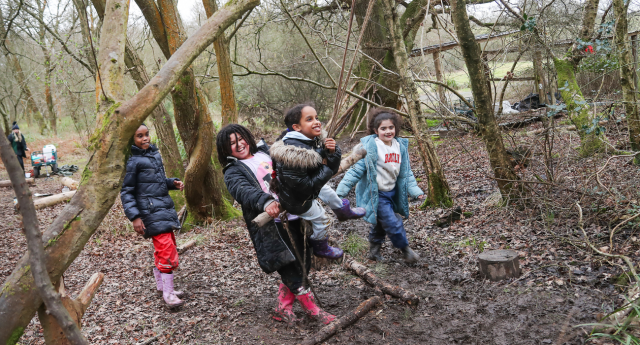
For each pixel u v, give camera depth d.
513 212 5.04
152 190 3.86
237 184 3.02
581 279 3.41
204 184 6.94
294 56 16.50
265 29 15.68
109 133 1.90
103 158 1.89
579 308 3.05
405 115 7.94
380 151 4.17
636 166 5.20
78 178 14.34
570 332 2.79
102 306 3.96
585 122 6.12
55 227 1.81
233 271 4.68
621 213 4.32
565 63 6.47
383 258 4.58
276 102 17.50
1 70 19.33
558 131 5.57
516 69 9.97
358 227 5.77
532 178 5.41
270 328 3.32
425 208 6.10
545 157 5.02
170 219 3.89
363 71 12.63
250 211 3.12
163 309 3.83
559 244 4.14
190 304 3.88
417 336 3.01
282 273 3.21
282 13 9.36
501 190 5.22
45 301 1.55
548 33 6.16
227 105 7.43
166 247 3.85
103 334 3.39
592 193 4.40
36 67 17.89
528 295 3.33
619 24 5.35
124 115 1.91
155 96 1.96
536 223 4.68
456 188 6.78
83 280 4.83
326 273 4.29
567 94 6.30
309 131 3.01
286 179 2.65
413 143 10.99
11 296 1.71
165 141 7.72
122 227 6.81
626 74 5.40
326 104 16.97
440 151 9.17
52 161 15.16
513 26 6.20
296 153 2.60
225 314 3.59
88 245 6.23
